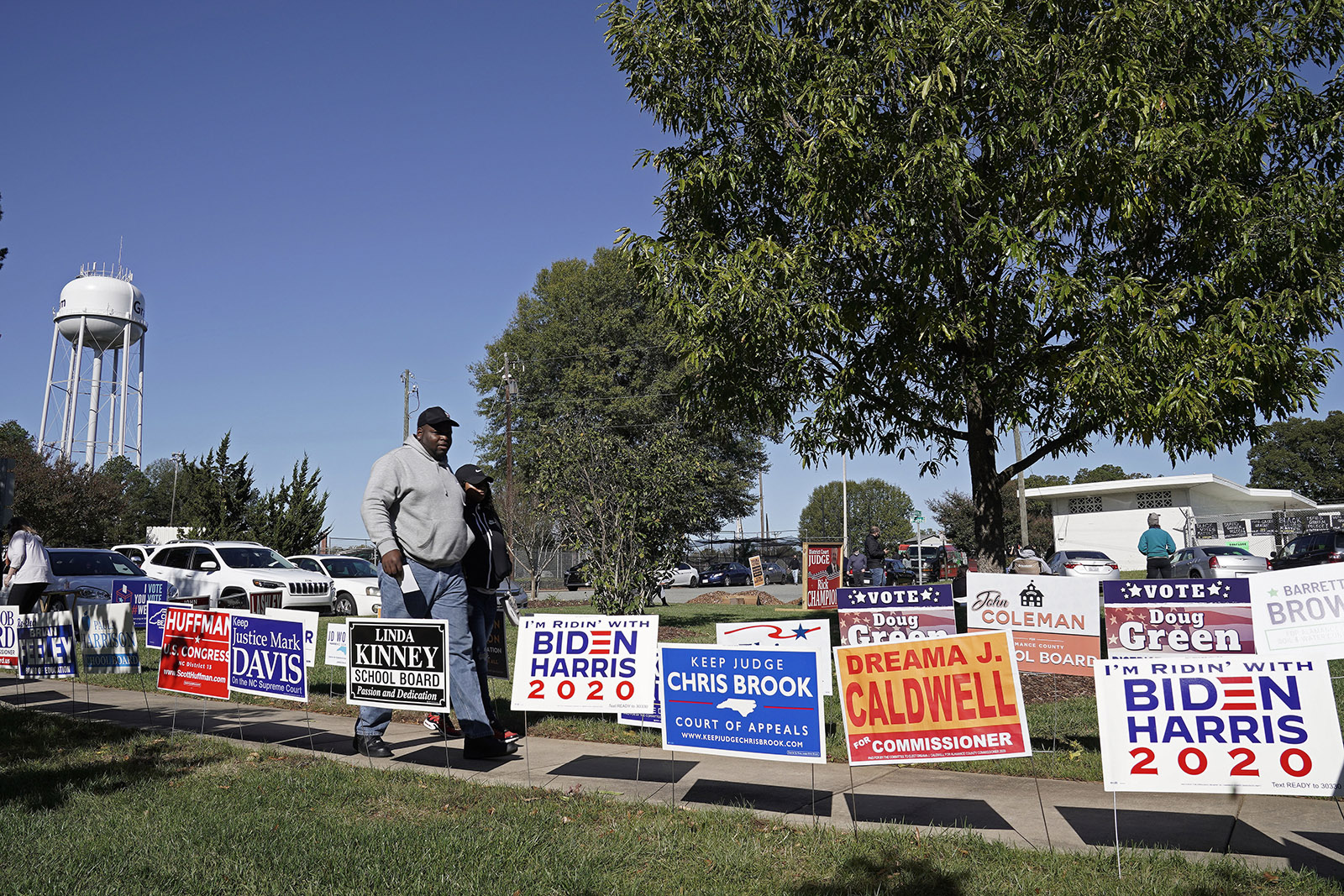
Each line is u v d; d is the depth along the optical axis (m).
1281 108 8.62
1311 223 8.01
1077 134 8.00
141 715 8.00
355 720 7.71
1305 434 65.38
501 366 46.50
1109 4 8.35
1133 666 4.07
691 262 9.18
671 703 5.18
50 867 3.78
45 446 39.91
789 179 9.08
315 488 31.97
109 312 53.28
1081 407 8.41
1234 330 8.12
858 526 95.56
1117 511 43.75
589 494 13.09
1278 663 3.93
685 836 4.23
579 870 3.72
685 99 9.80
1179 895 3.37
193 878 3.66
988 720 4.46
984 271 9.15
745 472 45.88
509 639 12.55
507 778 5.46
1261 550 36.84
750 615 19.64
